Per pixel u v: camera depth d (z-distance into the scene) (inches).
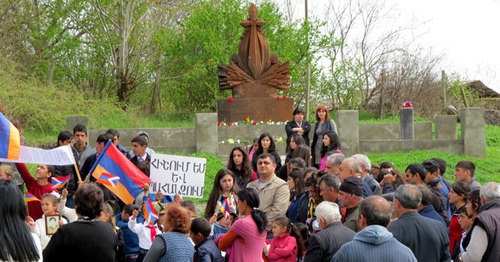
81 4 1106.7
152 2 1128.8
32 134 810.8
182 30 1106.1
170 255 215.0
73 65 1216.8
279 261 271.0
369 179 324.5
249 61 883.4
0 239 170.2
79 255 205.2
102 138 379.2
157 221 305.9
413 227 224.2
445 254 227.8
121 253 285.0
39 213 327.9
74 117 685.3
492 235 226.1
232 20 1117.7
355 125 729.6
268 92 886.4
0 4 1085.1
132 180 294.7
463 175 345.4
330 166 315.9
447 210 329.1
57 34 1155.3
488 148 840.3
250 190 257.4
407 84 1261.1
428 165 327.6
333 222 225.5
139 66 1181.1
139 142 390.3
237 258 247.0
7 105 789.2
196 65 1077.8
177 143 749.9
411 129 756.0
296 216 320.8
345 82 1321.4
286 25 1240.2
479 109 730.2
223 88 896.3
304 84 1245.1
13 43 1106.7
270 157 318.0
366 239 194.4
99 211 215.3
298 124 561.9
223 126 809.5
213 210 322.3
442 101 1296.8
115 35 1131.3
